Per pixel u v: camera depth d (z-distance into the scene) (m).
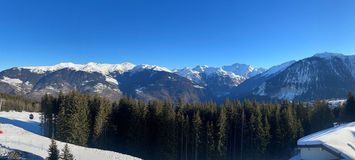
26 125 114.44
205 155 97.00
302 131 102.12
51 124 102.81
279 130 100.69
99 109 97.94
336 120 110.50
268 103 113.94
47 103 103.75
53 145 49.72
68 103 94.00
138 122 97.88
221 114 98.00
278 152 100.69
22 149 63.75
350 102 105.31
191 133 97.44
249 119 101.75
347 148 54.78
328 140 56.06
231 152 101.81
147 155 97.50
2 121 113.25
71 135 91.75
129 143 97.75
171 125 94.94
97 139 96.12
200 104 108.50
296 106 111.75
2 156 56.69
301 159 58.28
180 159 97.25
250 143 100.75
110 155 73.25
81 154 70.19
